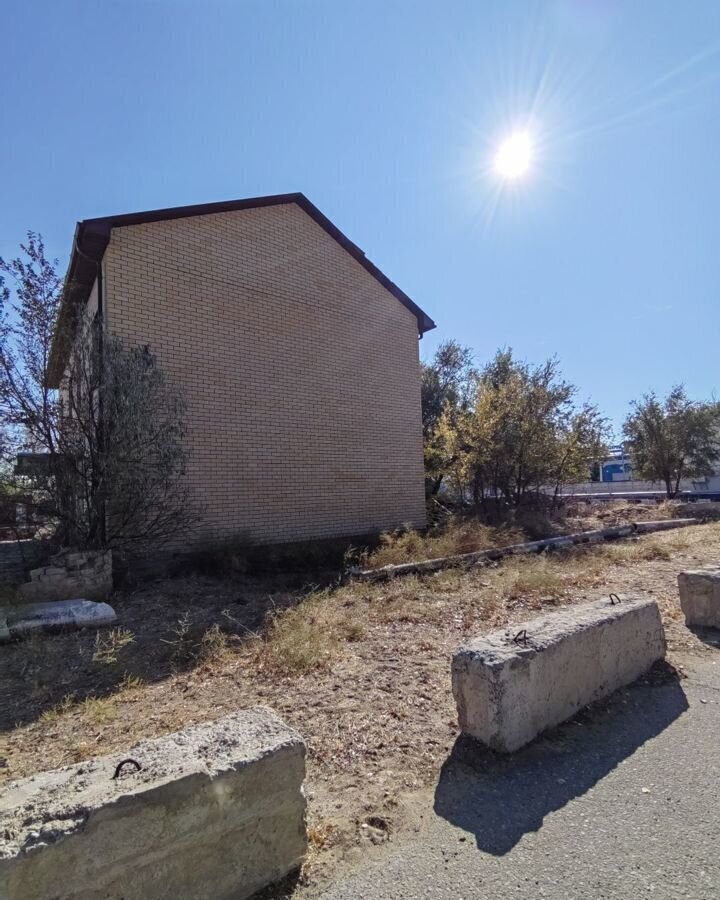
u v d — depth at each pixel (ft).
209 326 30.73
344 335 37.68
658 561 26.50
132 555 24.72
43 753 9.69
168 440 23.58
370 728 10.23
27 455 22.33
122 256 27.84
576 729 10.23
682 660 13.56
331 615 17.75
